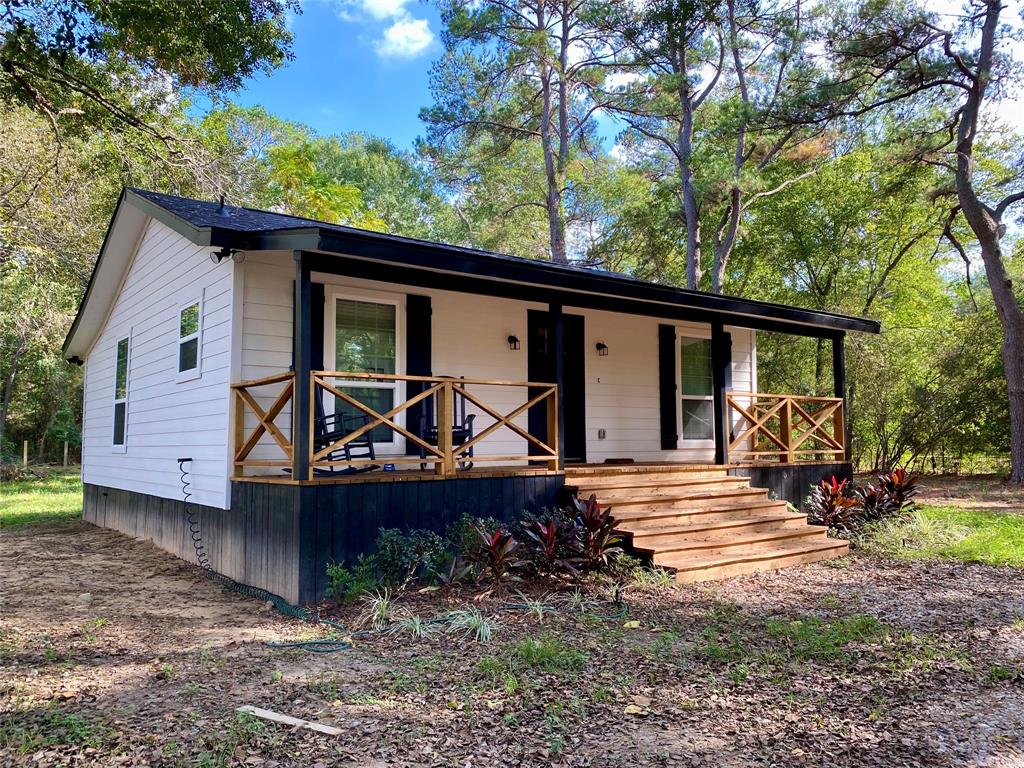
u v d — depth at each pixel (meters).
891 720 3.47
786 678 4.08
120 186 17.62
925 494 13.59
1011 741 3.23
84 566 7.75
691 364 11.10
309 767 2.96
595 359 9.94
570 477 7.64
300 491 5.68
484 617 5.31
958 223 20.28
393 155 37.81
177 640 4.89
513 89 23.17
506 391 8.89
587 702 3.68
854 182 19.61
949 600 5.96
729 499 8.44
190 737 3.23
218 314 7.19
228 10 10.59
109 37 10.79
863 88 15.88
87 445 12.69
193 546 7.71
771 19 17.77
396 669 4.21
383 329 7.87
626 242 24.94
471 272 6.52
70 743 3.16
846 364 17.67
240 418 6.85
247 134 27.98
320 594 5.72
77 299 19.55
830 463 10.43
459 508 6.67
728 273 23.84
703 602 5.89
